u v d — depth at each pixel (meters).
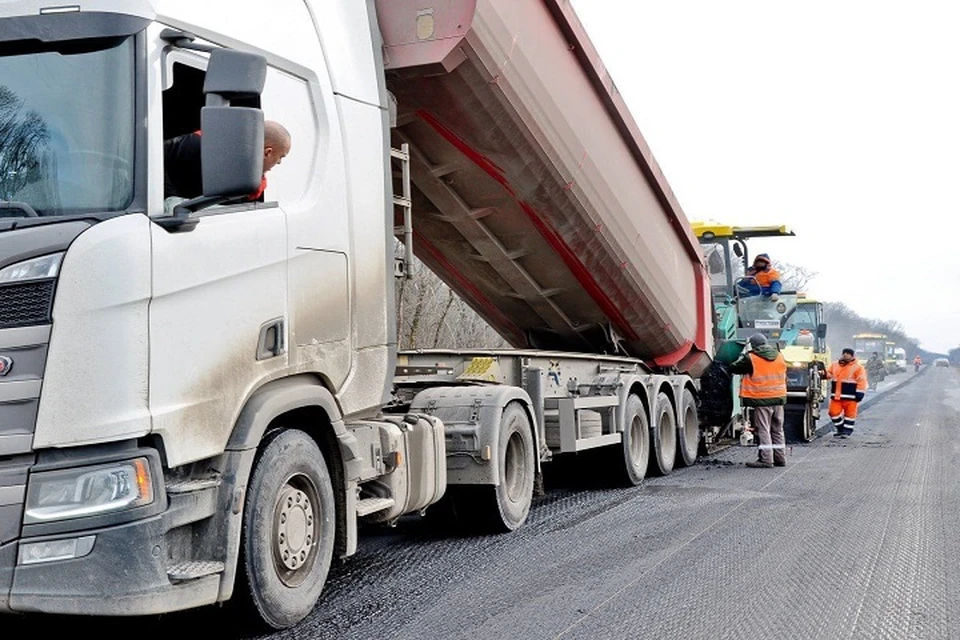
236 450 4.20
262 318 4.40
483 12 6.58
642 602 5.21
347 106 5.29
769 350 11.80
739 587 5.54
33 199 3.87
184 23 4.18
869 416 22.66
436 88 6.86
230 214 4.27
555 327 10.12
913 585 5.60
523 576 5.82
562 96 7.78
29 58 3.99
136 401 3.70
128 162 3.86
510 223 8.43
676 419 11.32
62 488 3.59
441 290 16.67
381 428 5.66
